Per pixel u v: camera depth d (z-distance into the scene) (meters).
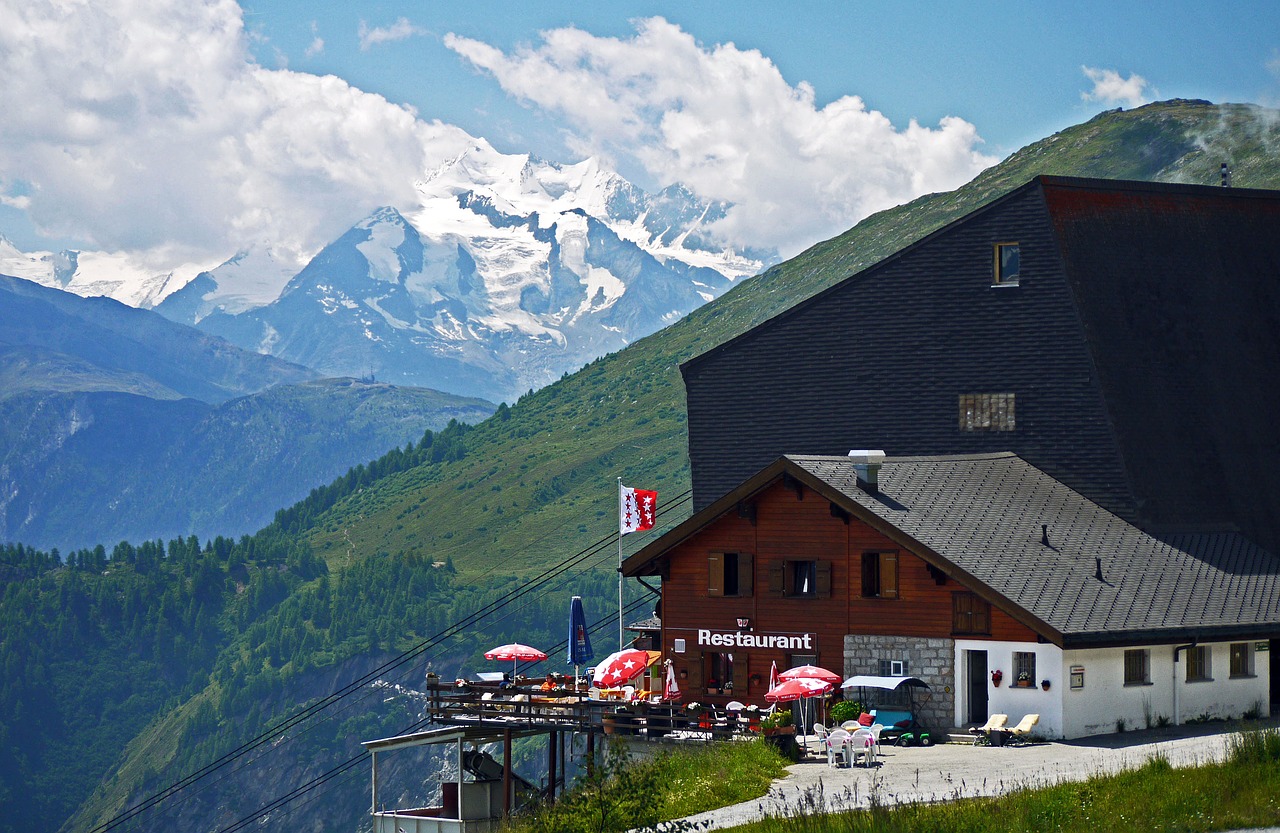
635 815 32.84
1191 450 57.81
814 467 53.03
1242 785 30.23
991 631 48.41
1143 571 51.72
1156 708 48.75
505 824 39.62
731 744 44.12
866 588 51.00
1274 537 57.16
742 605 53.22
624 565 55.09
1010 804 30.69
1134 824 28.42
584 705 50.03
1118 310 59.31
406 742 54.38
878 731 45.62
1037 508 54.72
